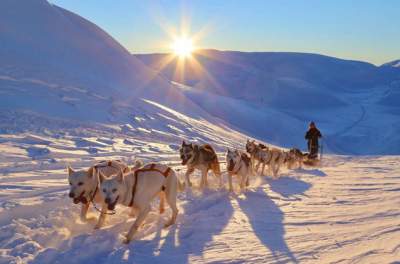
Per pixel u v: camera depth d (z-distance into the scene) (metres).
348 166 17.52
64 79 30.06
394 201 8.19
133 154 14.71
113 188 5.89
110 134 19.09
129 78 46.62
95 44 49.94
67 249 5.40
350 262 4.80
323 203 8.43
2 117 17.19
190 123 32.88
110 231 6.20
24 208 6.88
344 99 179.88
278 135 84.69
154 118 28.16
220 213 7.62
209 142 26.00
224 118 87.44
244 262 4.98
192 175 12.21
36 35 41.22
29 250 5.25
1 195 7.59
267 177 13.39
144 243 5.73
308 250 5.34
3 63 28.44
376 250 5.14
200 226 6.64
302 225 6.64
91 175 6.56
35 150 12.65
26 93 22.61
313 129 19.30
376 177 12.74
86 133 17.83
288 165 16.81
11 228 5.93
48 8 50.19
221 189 10.31
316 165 18.50
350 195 9.30
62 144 14.46
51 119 19.22
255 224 6.77
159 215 7.31
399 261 4.66
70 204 7.49
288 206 8.22
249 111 94.19
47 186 8.62
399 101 173.88
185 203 8.34
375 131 109.38
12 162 10.79
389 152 88.69
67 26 49.44
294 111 147.12
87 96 26.72
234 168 10.02
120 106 27.38
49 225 6.34
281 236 6.03
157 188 6.45
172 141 21.83
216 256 5.20
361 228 6.23
